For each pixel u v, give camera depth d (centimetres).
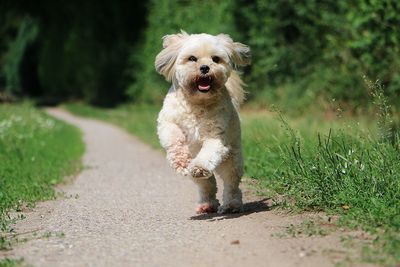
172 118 746
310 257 547
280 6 2116
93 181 1112
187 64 738
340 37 1784
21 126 1719
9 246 624
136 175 1179
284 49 2102
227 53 764
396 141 810
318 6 1983
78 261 567
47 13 4622
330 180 752
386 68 1418
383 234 600
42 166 1220
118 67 3719
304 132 1146
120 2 3653
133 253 591
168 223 727
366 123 1182
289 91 1981
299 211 727
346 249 562
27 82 5259
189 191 970
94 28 3819
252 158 1072
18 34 5291
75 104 4025
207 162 707
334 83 1744
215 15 2428
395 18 1288
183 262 557
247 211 774
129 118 2762
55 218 776
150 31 3128
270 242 604
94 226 720
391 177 725
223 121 737
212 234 654
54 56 4584
